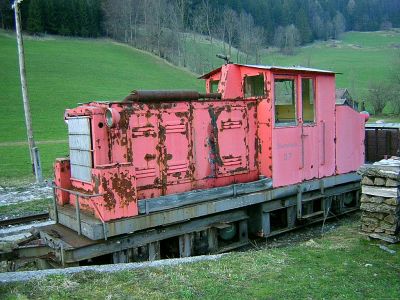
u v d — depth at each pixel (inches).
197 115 305.1
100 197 247.3
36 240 274.4
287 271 217.5
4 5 2593.5
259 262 231.6
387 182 269.6
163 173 288.2
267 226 342.0
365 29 4347.9
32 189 565.9
